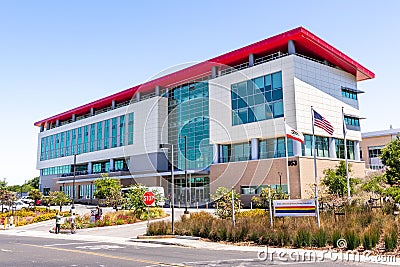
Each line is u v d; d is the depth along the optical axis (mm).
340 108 43562
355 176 40844
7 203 43125
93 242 17094
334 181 29328
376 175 33688
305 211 14672
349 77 46250
